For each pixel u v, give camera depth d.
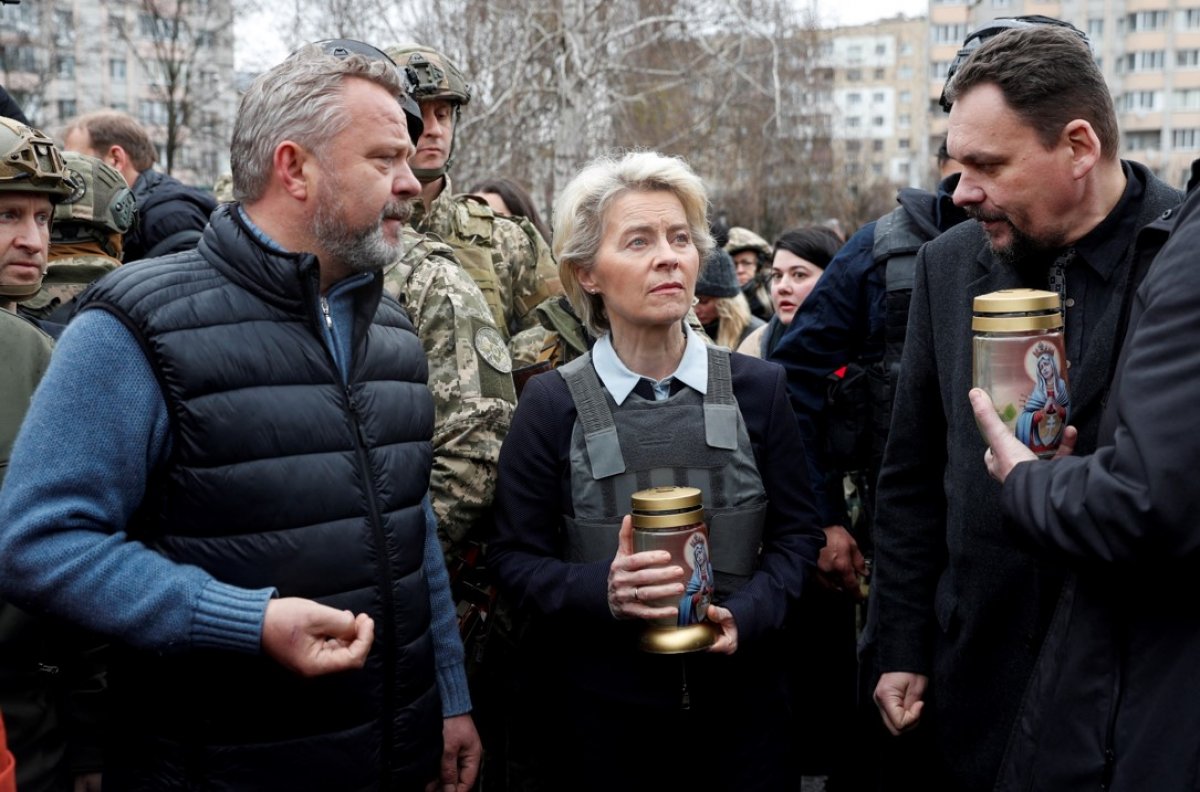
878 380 3.11
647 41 10.34
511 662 2.79
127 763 1.90
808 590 3.32
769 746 2.38
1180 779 1.64
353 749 1.93
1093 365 2.09
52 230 3.05
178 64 21.47
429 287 2.64
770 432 2.45
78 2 29.53
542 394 2.44
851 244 3.23
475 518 2.53
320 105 1.88
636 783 2.34
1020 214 2.09
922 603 2.54
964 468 2.31
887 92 73.25
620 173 2.37
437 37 10.83
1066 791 1.80
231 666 1.84
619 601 2.14
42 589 1.71
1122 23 56.94
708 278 5.16
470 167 10.72
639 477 2.35
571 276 2.51
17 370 2.15
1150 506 1.57
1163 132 56.75
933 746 2.49
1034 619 2.22
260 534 1.84
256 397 1.85
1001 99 2.04
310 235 1.93
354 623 1.79
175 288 1.85
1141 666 1.71
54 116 35.12
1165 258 1.68
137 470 1.80
